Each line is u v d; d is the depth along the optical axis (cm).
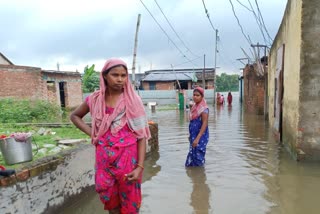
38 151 489
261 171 553
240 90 3291
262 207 395
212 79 3675
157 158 668
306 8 581
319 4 574
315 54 586
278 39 953
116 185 248
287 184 481
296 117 619
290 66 700
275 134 912
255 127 1155
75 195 417
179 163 621
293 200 417
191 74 3778
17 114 1161
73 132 737
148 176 536
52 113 1422
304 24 585
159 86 3697
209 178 518
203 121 585
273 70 1093
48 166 360
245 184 485
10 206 300
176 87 3688
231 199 424
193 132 596
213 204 407
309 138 603
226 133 1012
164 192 455
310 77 591
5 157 400
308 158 608
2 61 2394
